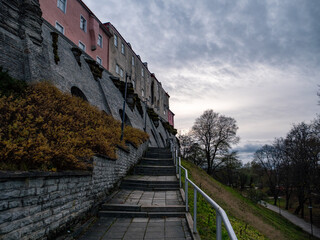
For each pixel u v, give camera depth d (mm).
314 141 27906
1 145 3420
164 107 53469
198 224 5336
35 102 6688
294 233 23609
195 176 17047
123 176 9273
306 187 30703
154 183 8648
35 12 11398
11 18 10188
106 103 17156
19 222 2959
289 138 33875
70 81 13328
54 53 12766
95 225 4980
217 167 44156
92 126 8469
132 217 5609
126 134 12031
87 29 22984
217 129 41656
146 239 4254
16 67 9633
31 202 3227
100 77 18281
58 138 4801
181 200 6852
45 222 3576
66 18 19672
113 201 6438
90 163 5684
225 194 20688
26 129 4176
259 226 15484
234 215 13586
